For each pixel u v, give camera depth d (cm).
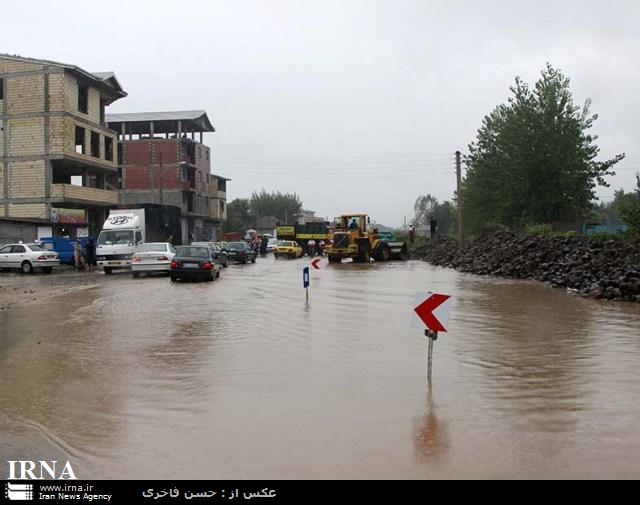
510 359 915
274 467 511
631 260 1980
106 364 895
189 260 2392
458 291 1934
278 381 789
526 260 2623
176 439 577
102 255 2927
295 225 5716
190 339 1096
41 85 4303
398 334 1141
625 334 1117
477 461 518
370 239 4172
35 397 723
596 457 526
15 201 4338
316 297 1784
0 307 1584
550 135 3772
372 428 602
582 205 3841
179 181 6775
